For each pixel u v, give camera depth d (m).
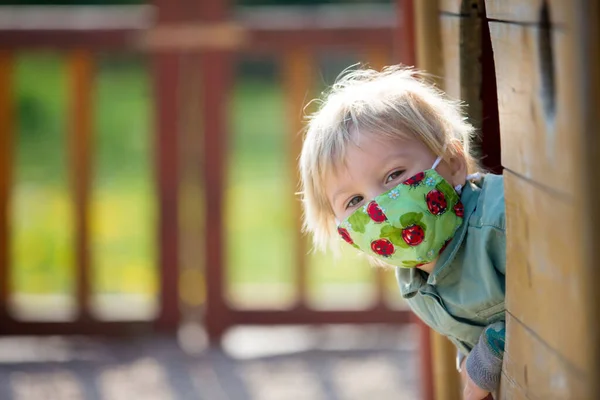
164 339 5.39
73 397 4.59
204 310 5.36
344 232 2.09
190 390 4.67
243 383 4.77
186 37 5.17
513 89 1.60
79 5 15.08
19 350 5.33
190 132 5.33
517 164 1.60
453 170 2.06
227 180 5.28
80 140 5.22
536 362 1.55
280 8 14.97
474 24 2.21
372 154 2.03
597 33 1.23
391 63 5.15
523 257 1.59
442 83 2.38
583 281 1.28
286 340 5.52
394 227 1.99
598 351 1.27
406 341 5.41
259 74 16.48
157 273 5.36
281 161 11.03
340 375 4.88
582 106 1.25
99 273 7.06
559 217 1.39
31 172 10.54
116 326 5.37
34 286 6.82
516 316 1.66
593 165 1.25
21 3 14.85
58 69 16.89
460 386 2.45
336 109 2.12
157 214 5.31
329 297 5.90
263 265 7.45
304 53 5.20
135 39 5.17
